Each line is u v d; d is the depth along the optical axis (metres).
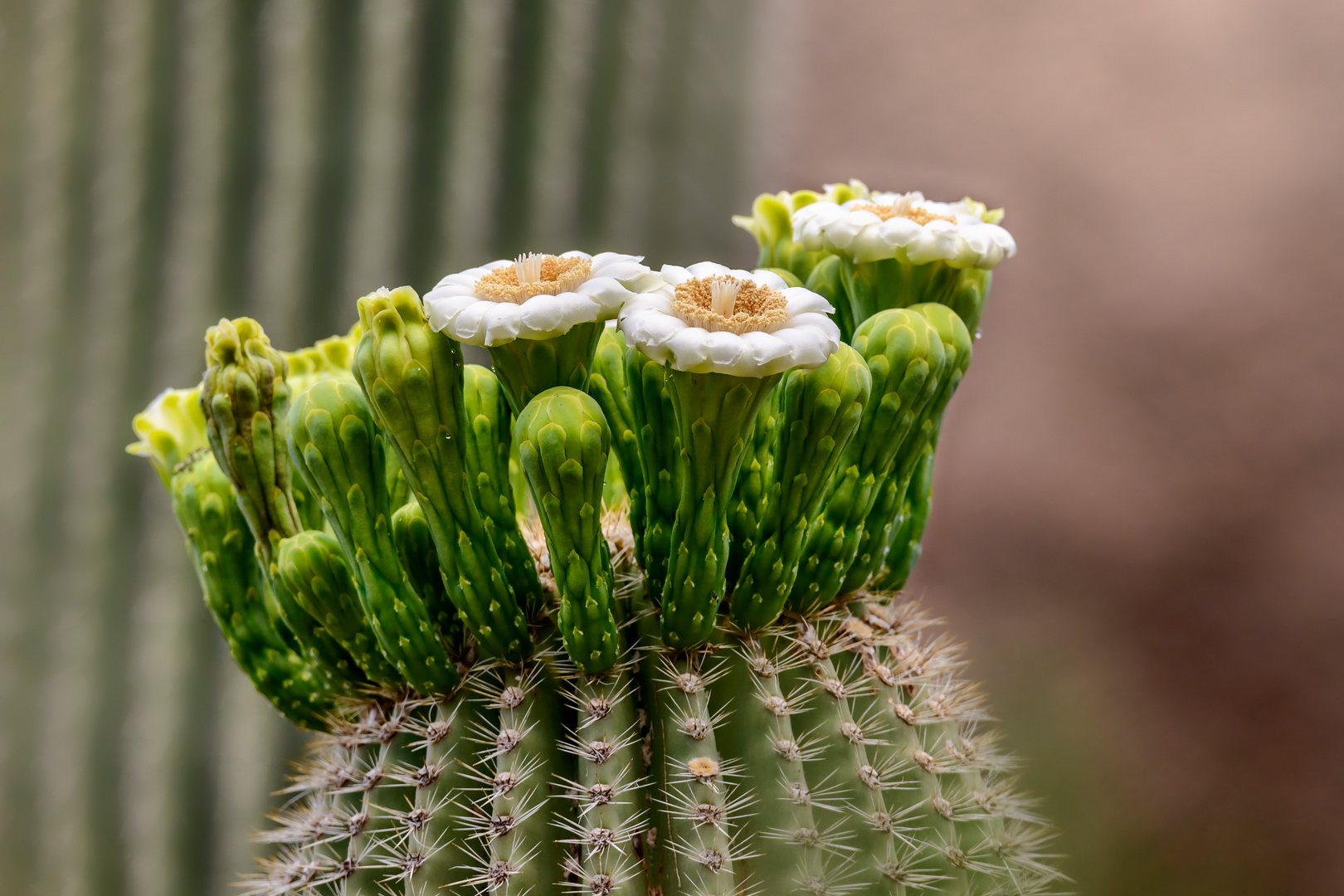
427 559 1.38
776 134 2.45
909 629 1.45
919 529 1.44
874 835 1.38
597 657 1.36
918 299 1.41
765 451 1.39
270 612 1.43
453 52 2.00
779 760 1.37
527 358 1.35
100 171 1.96
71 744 2.02
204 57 1.93
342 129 1.99
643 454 1.38
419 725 1.39
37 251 1.98
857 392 1.36
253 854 2.01
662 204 2.25
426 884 1.36
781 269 1.45
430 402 1.35
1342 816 2.58
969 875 1.40
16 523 2.02
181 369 2.01
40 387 1.99
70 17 1.91
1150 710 2.73
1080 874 2.23
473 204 2.06
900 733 1.40
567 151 2.12
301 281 2.00
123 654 2.04
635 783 1.36
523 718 1.37
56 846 2.03
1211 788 2.61
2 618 2.02
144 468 2.02
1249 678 2.74
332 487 1.36
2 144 1.96
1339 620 2.71
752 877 1.36
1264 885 2.46
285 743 2.04
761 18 2.31
